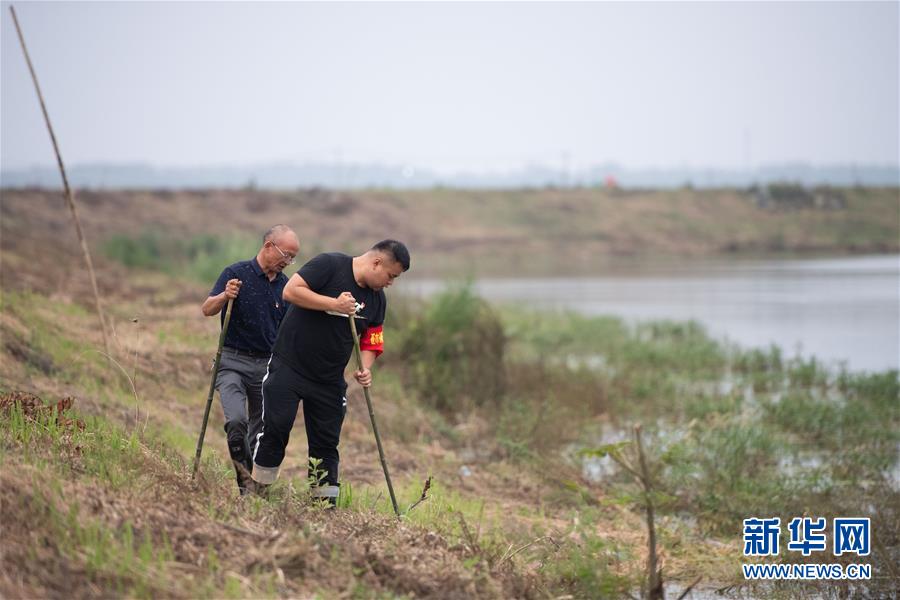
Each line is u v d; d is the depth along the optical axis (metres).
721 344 49.84
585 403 31.94
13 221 110.38
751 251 166.88
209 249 90.12
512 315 59.69
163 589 10.73
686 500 20.88
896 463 25.44
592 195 189.38
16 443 13.80
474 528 16.75
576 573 14.24
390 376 32.50
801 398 32.41
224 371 16.97
